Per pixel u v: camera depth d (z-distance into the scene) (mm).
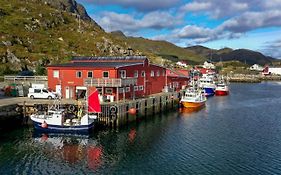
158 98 70062
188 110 76125
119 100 61625
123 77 64938
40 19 145250
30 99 61031
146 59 75188
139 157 38719
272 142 46250
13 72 93562
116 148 42250
